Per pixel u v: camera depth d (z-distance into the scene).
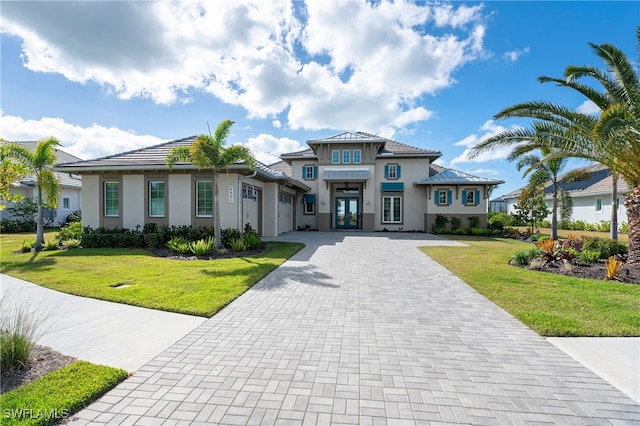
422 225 26.17
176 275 8.59
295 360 3.96
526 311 5.81
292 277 8.64
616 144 9.04
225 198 15.04
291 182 20.89
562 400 3.16
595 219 28.67
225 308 5.99
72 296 6.71
